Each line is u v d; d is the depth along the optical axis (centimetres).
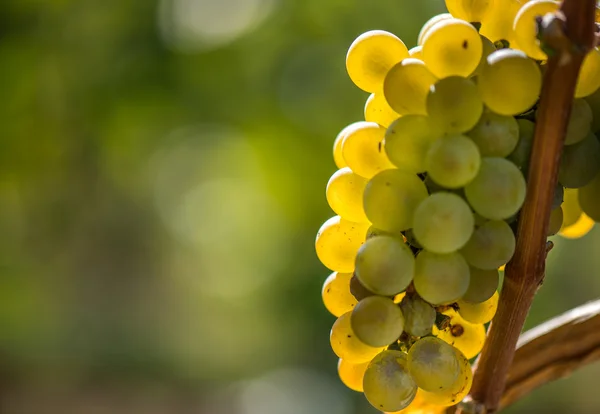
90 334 416
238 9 170
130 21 162
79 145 181
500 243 47
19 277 288
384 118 49
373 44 48
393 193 47
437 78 47
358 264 47
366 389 48
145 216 485
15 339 338
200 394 429
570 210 52
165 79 163
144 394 405
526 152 47
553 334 52
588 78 47
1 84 161
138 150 185
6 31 158
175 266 573
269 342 362
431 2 161
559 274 182
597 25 47
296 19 168
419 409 51
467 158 46
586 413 211
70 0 158
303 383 275
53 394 359
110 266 464
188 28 165
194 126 179
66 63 163
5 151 173
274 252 254
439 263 47
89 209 262
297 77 171
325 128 175
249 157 254
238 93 170
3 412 326
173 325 530
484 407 49
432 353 47
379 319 47
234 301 555
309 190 183
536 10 47
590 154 48
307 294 202
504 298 48
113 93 164
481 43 47
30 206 239
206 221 613
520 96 46
